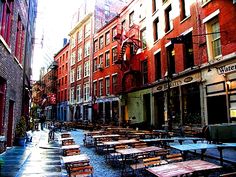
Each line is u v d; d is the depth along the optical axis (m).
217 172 7.00
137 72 24.45
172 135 13.66
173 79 18.14
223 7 13.47
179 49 17.75
